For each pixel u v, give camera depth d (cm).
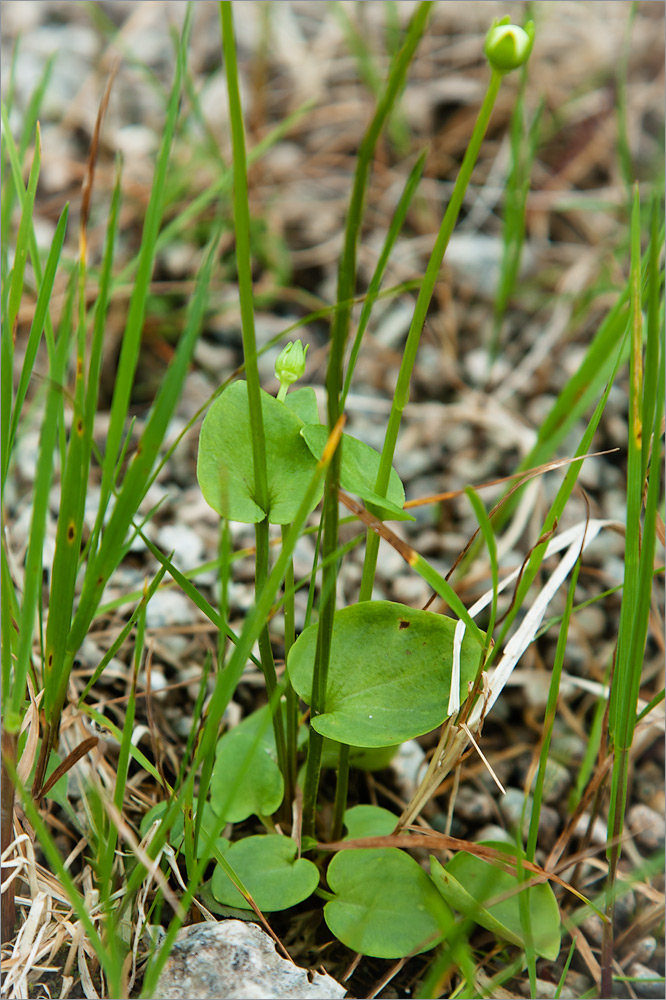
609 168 64
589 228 61
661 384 40
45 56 66
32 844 41
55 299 53
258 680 46
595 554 49
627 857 44
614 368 41
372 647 41
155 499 50
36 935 41
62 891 41
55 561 39
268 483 40
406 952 41
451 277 57
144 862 38
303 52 67
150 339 54
